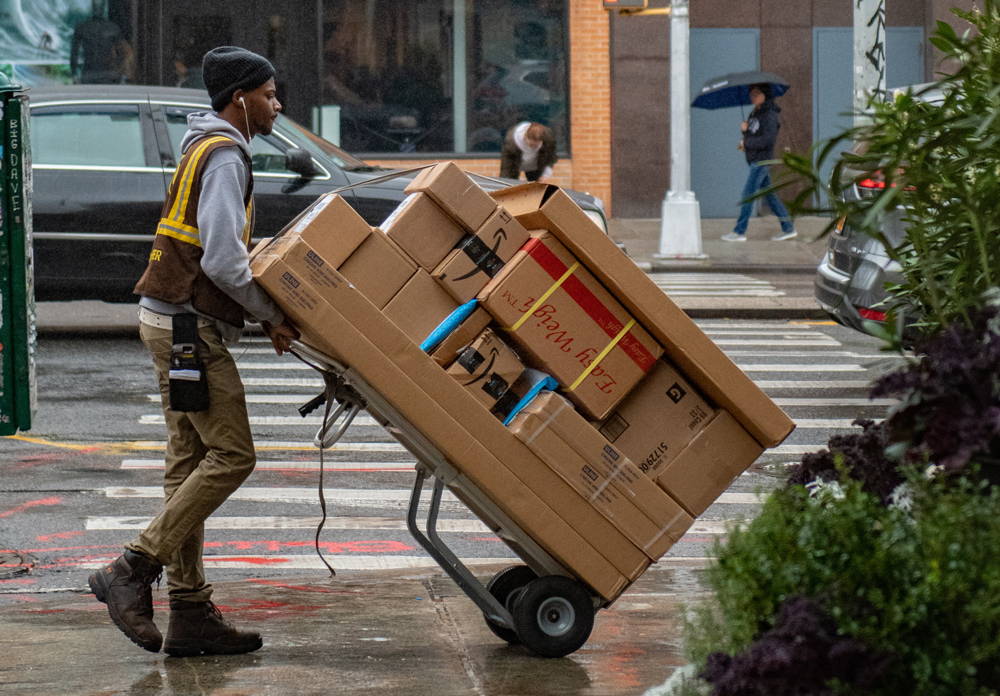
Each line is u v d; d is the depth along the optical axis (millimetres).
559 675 6246
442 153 28688
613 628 7047
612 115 29312
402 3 28266
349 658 6555
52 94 16750
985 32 4719
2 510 9883
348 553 8961
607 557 6430
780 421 6477
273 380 14805
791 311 19562
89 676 6270
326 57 28234
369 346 6184
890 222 13305
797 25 30953
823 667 3801
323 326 6156
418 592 7840
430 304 6461
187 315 6398
